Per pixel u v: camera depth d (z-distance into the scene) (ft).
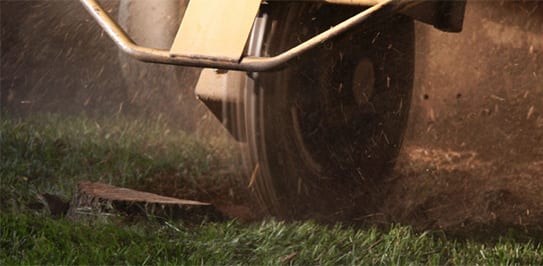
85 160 49.11
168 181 47.98
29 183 44.86
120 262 33.37
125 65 48.57
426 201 46.78
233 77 39.58
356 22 35.53
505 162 54.65
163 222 38.88
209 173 49.21
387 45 45.09
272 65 36.04
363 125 44.75
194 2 38.11
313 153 42.55
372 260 35.24
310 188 42.75
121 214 38.91
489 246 38.58
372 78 44.70
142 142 53.47
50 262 32.86
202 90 40.27
